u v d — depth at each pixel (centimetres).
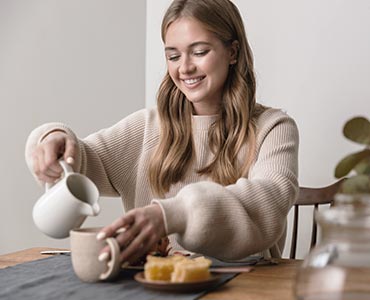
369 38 228
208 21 152
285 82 241
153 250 114
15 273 114
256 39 246
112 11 294
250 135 162
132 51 291
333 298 73
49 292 98
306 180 240
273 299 92
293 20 239
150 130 178
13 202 311
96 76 298
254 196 125
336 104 234
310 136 238
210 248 119
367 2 228
